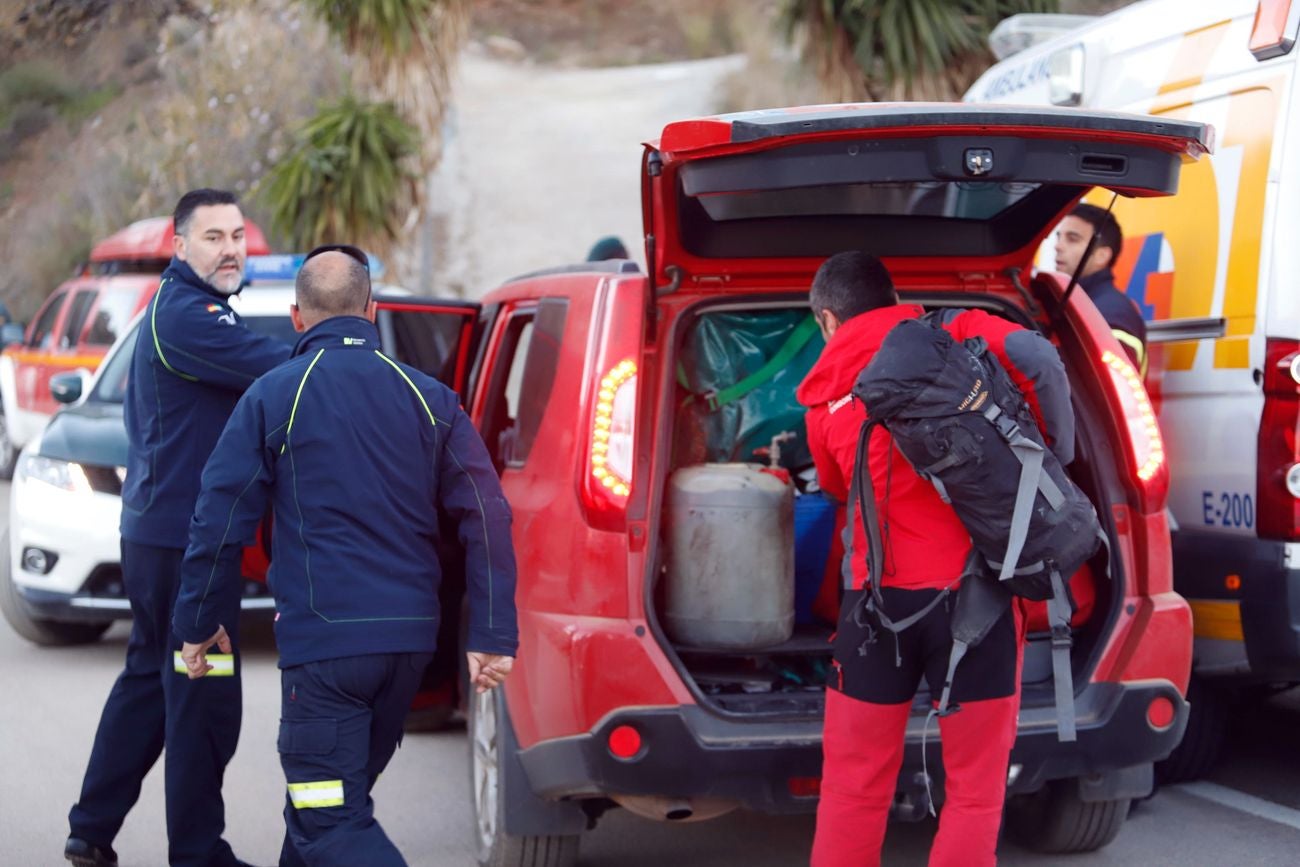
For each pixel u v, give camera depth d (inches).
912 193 178.9
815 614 195.6
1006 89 303.1
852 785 157.6
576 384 176.6
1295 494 205.9
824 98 526.6
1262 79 217.2
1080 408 183.2
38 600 321.4
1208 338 221.9
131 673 189.3
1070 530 147.8
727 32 1616.6
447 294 908.0
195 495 183.8
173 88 1007.6
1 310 675.4
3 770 245.3
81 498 319.6
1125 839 207.8
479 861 195.8
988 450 146.3
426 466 158.6
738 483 175.8
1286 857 199.5
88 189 1011.3
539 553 174.9
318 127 647.1
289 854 163.2
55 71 1055.6
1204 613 218.8
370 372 158.4
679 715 165.2
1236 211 219.1
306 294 162.4
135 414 187.6
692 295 183.0
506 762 180.1
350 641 150.6
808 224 184.7
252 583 307.1
